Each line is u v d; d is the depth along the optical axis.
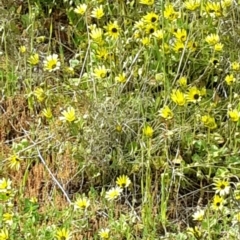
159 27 4.09
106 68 4.00
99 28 4.08
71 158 3.68
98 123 3.64
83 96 3.77
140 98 3.79
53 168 3.69
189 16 4.13
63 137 3.70
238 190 3.31
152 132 3.45
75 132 3.64
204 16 3.99
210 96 3.90
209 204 3.35
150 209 3.35
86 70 4.13
